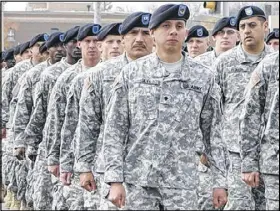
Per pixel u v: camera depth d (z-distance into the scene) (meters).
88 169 9.48
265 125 9.01
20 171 15.38
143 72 8.33
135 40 9.54
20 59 19.11
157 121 8.23
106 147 8.30
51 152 11.45
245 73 11.03
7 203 15.86
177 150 8.25
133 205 8.23
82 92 9.60
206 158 8.74
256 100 9.01
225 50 13.05
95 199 9.75
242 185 10.63
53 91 11.45
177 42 8.29
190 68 8.38
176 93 8.28
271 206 8.90
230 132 10.90
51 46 13.77
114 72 9.52
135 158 8.28
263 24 11.02
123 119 8.34
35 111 12.84
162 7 8.30
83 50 11.27
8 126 16.31
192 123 8.30
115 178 8.20
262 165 8.91
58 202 11.56
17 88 16.11
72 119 10.56
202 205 11.25
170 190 8.21
